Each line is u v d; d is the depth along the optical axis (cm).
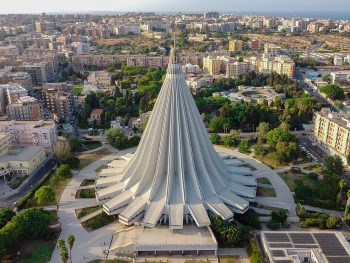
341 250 11675
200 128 14762
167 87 14288
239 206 13925
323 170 18550
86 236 13388
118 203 14050
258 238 13225
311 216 14325
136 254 12331
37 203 15588
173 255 12406
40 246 12888
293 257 11369
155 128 14412
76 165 18812
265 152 19988
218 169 15550
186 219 13625
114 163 17912
